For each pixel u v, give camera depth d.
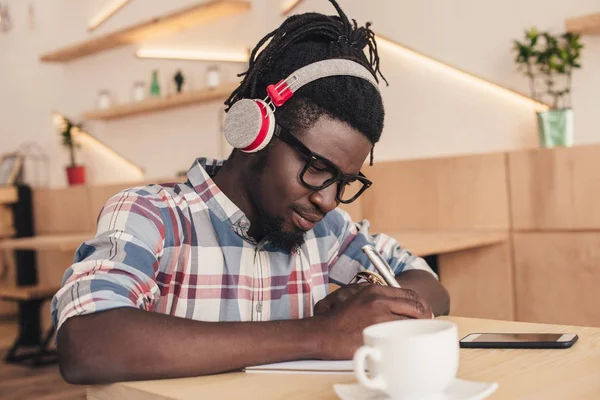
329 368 0.81
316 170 0.99
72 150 4.83
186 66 4.31
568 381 0.73
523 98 2.94
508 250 2.67
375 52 1.17
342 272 1.31
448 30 3.17
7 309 5.42
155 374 0.81
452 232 2.79
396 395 0.65
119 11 4.75
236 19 4.00
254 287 1.13
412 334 0.70
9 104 5.71
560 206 2.53
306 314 1.19
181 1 4.30
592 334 0.95
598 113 2.76
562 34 2.83
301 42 1.07
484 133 3.08
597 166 2.43
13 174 5.20
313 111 0.97
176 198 1.11
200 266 1.09
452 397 0.66
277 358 0.83
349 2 3.50
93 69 4.96
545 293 2.59
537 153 2.57
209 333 0.83
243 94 1.09
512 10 2.97
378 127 1.01
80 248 1.00
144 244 1.00
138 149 4.67
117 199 1.06
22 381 3.55
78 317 0.85
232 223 1.11
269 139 0.98
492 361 0.83
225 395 0.74
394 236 2.69
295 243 1.07
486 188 2.71
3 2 5.65
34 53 5.46
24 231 4.83
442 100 3.21
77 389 3.34
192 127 4.30
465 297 2.80
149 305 1.00
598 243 2.44
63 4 5.18
